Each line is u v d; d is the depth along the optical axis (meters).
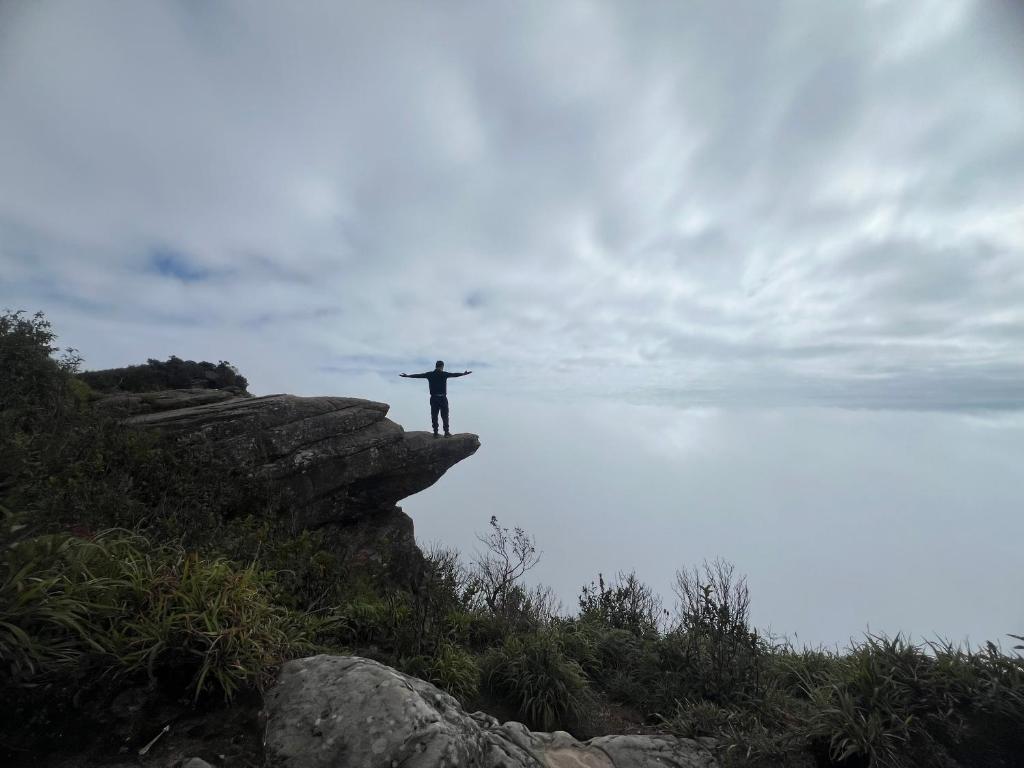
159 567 3.53
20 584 2.75
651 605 8.59
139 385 12.52
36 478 4.92
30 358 7.53
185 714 2.92
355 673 3.22
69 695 2.77
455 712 3.39
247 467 7.88
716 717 4.86
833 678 4.83
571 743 4.30
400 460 11.05
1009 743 3.79
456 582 7.84
